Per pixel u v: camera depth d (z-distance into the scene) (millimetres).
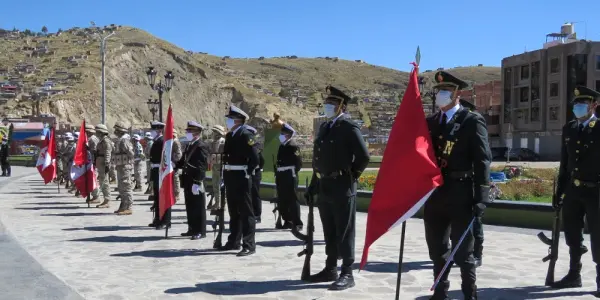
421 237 11797
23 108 94875
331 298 7086
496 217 13672
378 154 57531
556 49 67000
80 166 17469
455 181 6012
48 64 126062
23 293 7250
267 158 18984
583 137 7355
